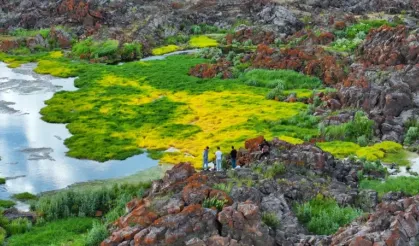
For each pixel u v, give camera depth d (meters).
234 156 54.16
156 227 35.81
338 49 108.44
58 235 43.97
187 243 34.34
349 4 149.38
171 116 76.06
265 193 42.72
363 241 32.03
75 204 49.66
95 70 100.75
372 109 71.69
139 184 53.78
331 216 39.84
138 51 116.25
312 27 129.25
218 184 41.72
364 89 74.00
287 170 48.84
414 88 75.69
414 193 48.44
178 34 130.38
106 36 119.69
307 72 94.12
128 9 134.62
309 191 44.59
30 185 56.47
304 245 34.41
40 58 111.06
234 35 126.38
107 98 84.44
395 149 61.97
